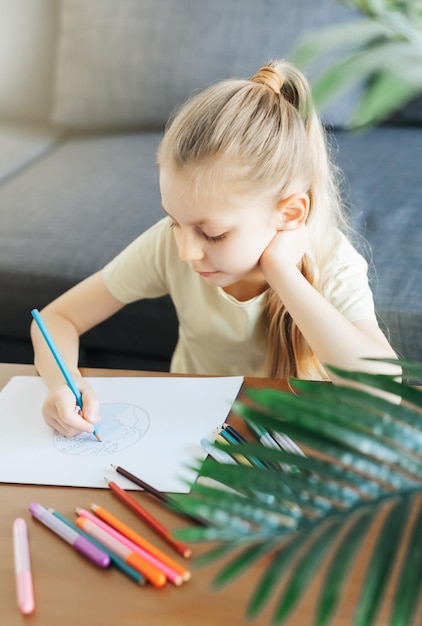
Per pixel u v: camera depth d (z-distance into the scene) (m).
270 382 0.87
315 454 0.72
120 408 0.84
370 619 0.40
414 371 0.52
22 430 0.82
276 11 1.87
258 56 1.88
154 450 0.76
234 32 1.90
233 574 0.41
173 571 0.60
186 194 0.88
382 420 0.47
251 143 0.88
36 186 1.78
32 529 0.67
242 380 0.87
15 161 1.96
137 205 1.65
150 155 1.89
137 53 1.97
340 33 0.55
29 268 1.51
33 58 2.13
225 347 1.12
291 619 0.55
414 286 1.32
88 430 0.79
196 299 1.10
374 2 0.54
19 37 2.12
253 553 0.43
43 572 0.62
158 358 1.56
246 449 0.48
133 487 0.71
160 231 1.12
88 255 1.51
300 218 0.94
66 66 2.05
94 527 0.65
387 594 0.57
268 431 0.76
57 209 1.67
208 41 1.92
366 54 0.53
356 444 0.46
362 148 1.79
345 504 0.46
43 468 0.75
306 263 1.01
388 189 1.61
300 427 0.47
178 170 0.88
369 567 0.42
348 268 1.04
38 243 1.55
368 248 1.42
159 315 1.47
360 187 1.62
